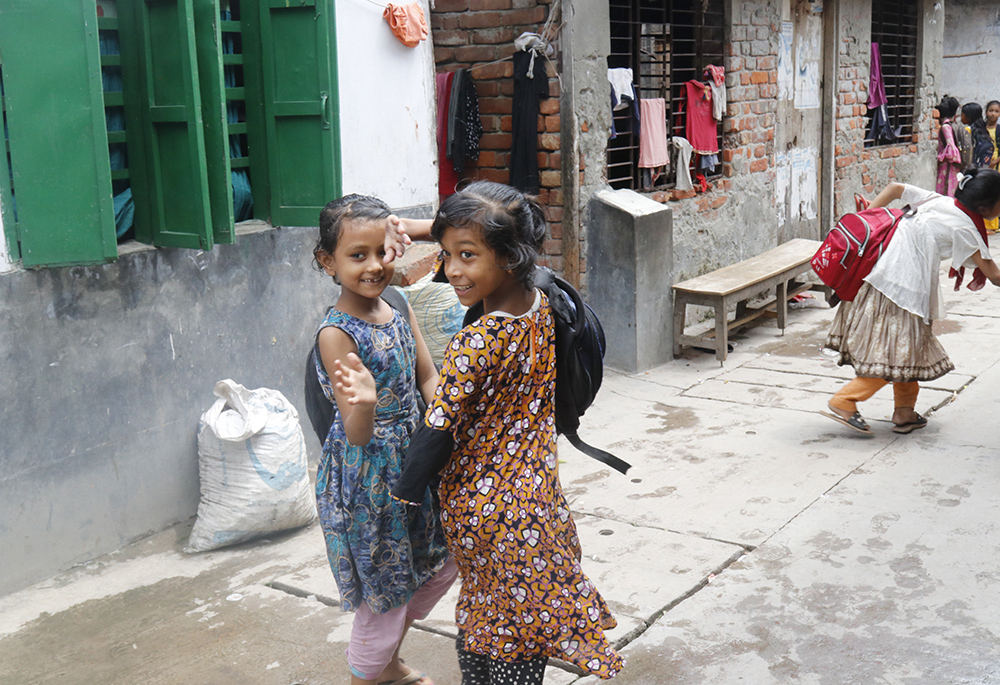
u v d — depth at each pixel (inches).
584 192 263.3
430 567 107.3
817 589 141.3
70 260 147.1
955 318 311.3
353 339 97.4
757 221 354.6
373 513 99.9
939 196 198.1
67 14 139.6
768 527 163.8
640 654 126.0
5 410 147.0
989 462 188.7
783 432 213.8
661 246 266.5
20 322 147.8
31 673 127.7
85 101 142.6
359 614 104.0
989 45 545.6
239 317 184.2
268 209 188.5
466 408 90.3
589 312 100.2
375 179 207.9
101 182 145.2
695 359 278.2
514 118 263.1
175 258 170.7
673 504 175.9
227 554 163.6
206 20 154.6
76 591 151.2
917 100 473.7
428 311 173.5
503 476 92.6
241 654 130.5
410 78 215.3
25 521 151.3
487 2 265.4
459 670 123.6
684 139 309.9
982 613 132.1
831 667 120.9
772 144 356.2
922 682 116.5
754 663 122.6
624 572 149.2
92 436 159.8
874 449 199.8
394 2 206.8
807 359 273.7
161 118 157.2
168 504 173.8
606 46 264.4
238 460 163.0
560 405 100.3
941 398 231.0
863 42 408.2
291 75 177.2
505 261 89.1
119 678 125.6
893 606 135.3
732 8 320.5
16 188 143.5
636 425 223.8
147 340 167.2
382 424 100.9
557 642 93.3
